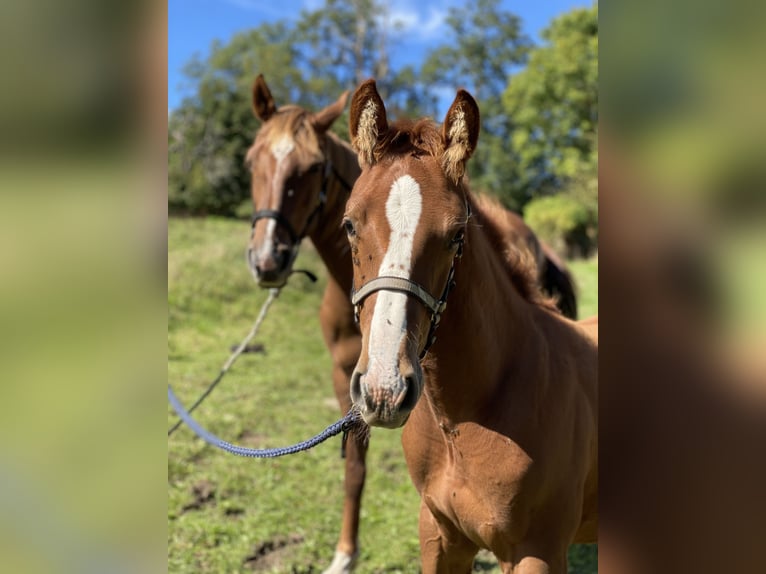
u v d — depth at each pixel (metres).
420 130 1.67
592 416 1.93
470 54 33.12
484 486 1.75
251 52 30.25
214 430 4.81
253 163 3.30
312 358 7.22
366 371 1.39
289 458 4.36
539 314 2.05
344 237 3.23
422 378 1.43
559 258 4.47
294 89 30.44
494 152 28.17
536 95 24.92
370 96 1.64
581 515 1.92
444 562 2.07
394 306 1.42
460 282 1.66
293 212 3.13
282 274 3.13
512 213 3.95
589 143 23.38
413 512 3.66
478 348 1.70
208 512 3.56
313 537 3.34
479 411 1.75
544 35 25.77
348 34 31.97
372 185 1.57
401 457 4.49
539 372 1.81
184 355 6.95
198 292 9.06
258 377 6.30
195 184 22.53
